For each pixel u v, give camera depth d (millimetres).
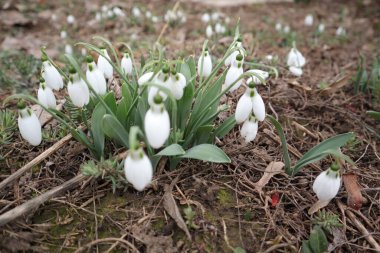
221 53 384
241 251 176
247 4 642
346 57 431
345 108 308
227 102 274
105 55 215
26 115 181
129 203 197
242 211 199
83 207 195
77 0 595
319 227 183
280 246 183
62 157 223
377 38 513
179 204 196
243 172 221
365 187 226
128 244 177
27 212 187
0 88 311
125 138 193
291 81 328
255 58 368
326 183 173
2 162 225
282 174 222
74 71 177
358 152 259
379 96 317
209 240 183
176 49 403
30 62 349
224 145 234
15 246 175
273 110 282
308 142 264
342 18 587
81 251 177
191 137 208
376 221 204
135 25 500
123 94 203
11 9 527
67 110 241
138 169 148
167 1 628
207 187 206
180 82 175
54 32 478
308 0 674
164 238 179
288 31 490
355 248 191
